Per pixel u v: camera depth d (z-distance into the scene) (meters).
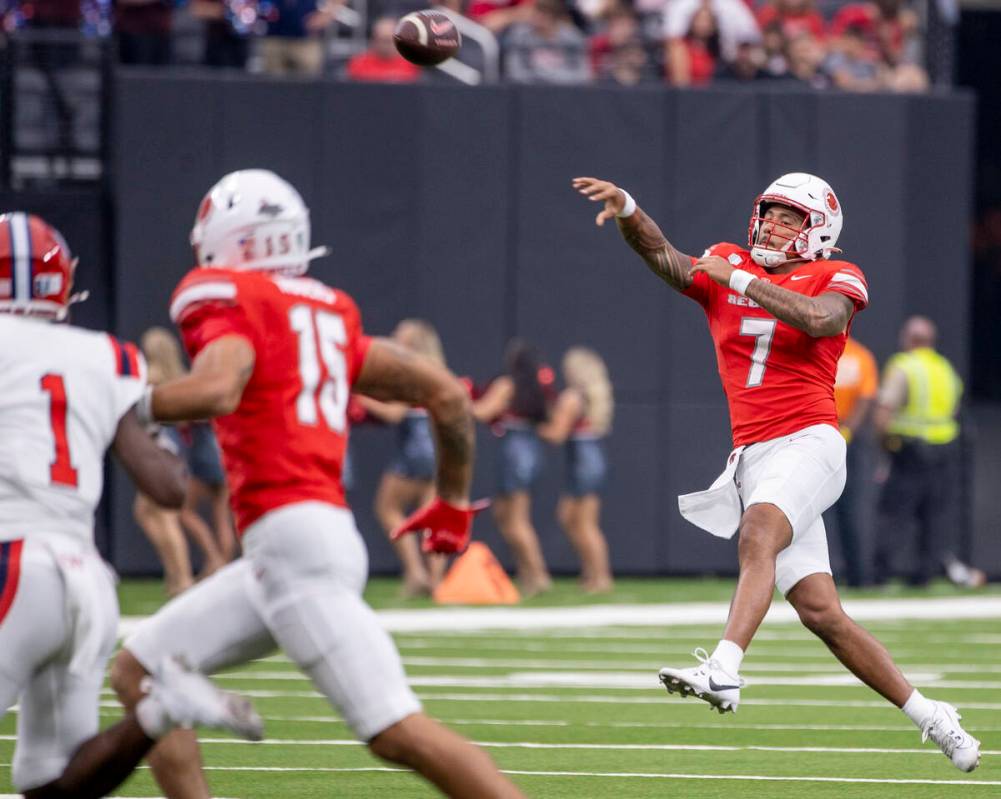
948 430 60.47
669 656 43.50
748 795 25.36
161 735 17.77
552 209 64.12
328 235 63.47
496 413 57.59
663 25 72.38
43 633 17.61
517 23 68.19
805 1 69.62
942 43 69.94
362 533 63.53
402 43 24.02
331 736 31.12
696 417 64.19
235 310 18.27
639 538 64.12
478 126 63.94
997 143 96.62
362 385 19.39
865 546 63.94
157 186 62.91
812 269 26.23
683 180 64.31
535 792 25.48
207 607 18.44
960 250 65.56
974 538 66.19
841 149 64.62
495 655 43.53
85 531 18.06
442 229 63.78
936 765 28.27
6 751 29.12
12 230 18.30
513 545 58.47
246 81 63.25
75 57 65.00
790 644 46.91
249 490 18.20
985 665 42.00
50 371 17.92
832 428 25.69
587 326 64.25
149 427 18.41
